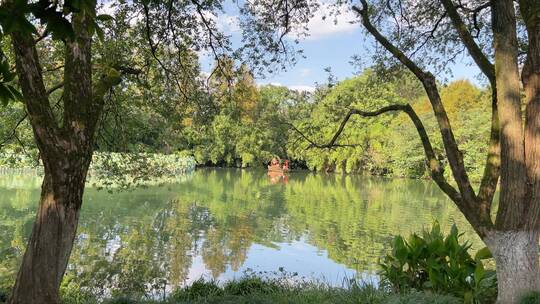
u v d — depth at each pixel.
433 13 8.30
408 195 29.59
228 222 17.86
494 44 5.20
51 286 4.22
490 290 5.89
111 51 7.88
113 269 10.49
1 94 1.89
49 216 4.21
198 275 10.38
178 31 8.40
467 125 35.06
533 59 4.97
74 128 4.27
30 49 3.92
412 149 40.97
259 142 53.56
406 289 6.19
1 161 9.80
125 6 7.88
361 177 47.06
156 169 11.02
